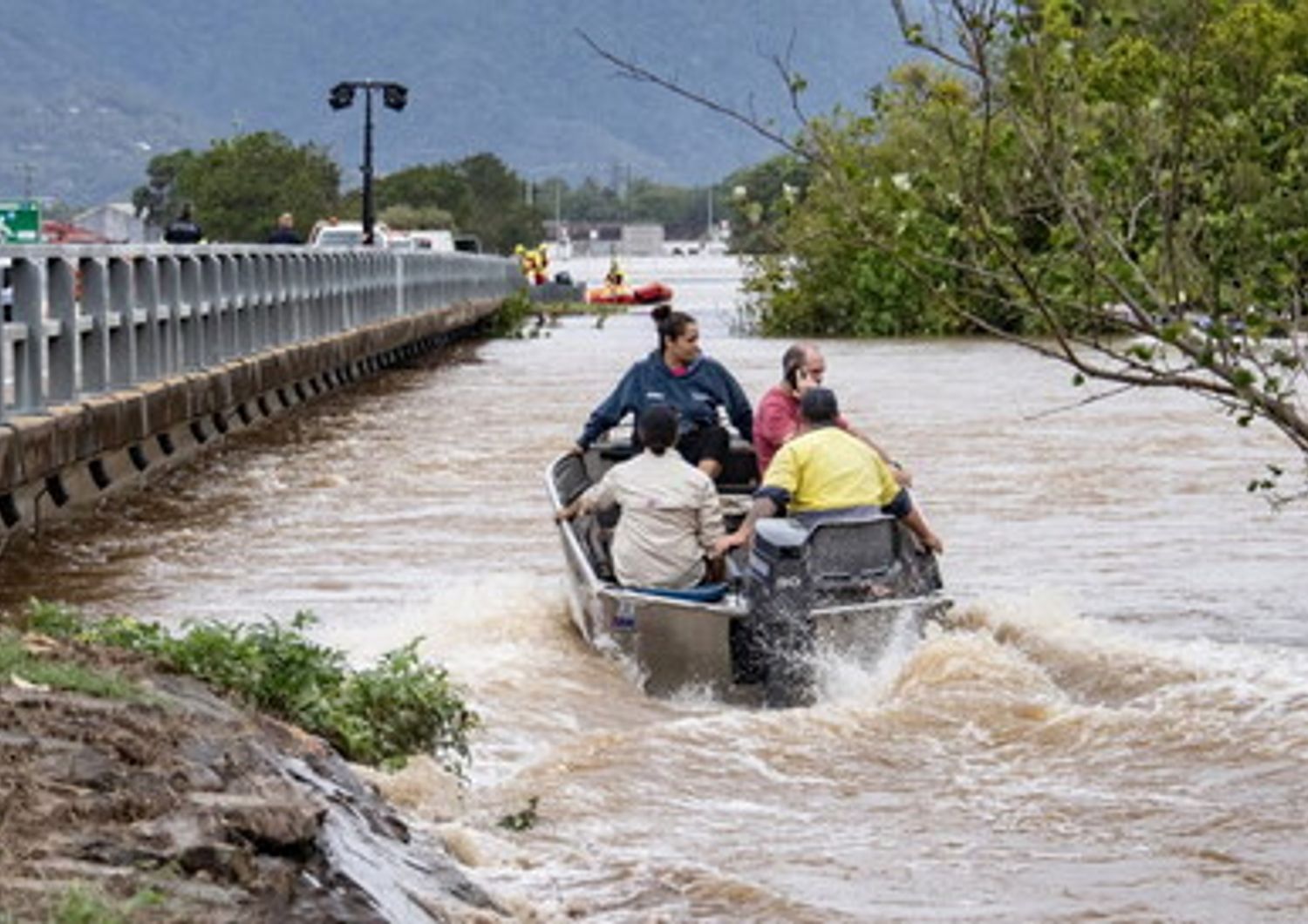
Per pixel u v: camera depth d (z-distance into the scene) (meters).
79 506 29.59
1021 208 14.02
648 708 18.02
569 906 11.91
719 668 18.17
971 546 26.98
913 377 55.06
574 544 19.86
